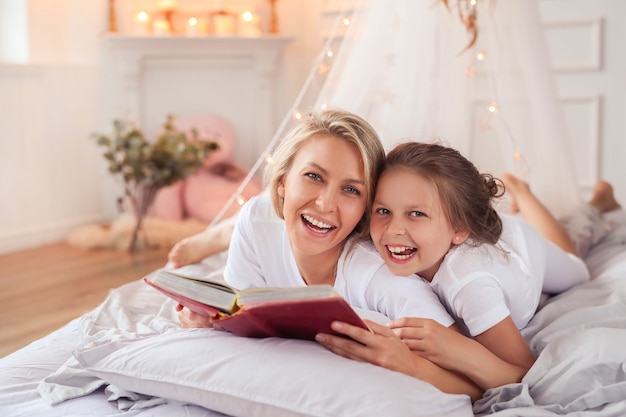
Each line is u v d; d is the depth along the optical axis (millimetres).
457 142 2062
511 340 1277
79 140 4273
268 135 4672
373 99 2100
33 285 3064
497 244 1430
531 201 2047
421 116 2053
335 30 2277
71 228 4191
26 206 3945
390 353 1126
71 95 4207
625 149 3668
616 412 1065
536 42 2154
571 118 3746
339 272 1329
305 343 1160
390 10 2057
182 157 3682
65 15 4215
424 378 1151
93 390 1250
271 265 1405
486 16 2086
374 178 1249
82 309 2695
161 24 4344
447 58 2035
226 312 1131
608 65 3635
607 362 1158
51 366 1399
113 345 1304
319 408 1022
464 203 1271
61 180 4160
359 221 1321
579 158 3762
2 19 4047
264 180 1479
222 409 1113
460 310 1292
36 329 2459
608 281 1762
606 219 2191
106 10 4363
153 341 1224
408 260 1269
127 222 3924
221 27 4438
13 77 3826
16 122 3867
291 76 4648
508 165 2232
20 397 1248
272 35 4508
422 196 1232
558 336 1404
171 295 1189
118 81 4410
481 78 2305
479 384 1223
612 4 3582
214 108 4641
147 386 1170
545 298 1800
